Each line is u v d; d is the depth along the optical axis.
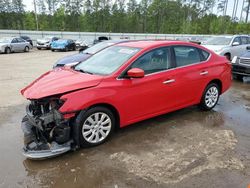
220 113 5.90
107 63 4.65
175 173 3.49
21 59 17.27
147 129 4.89
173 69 4.99
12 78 9.88
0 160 3.77
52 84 4.04
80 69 4.80
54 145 3.79
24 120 4.51
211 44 13.44
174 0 73.56
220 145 4.29
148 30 73.75
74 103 3.78
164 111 5.00
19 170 3.54
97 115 4.10
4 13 64.69
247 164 3.73
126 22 70.56
